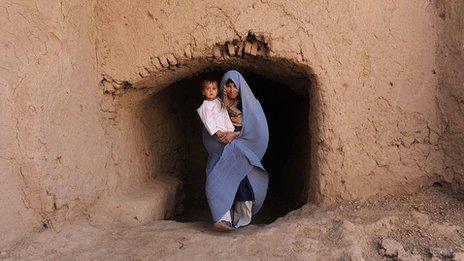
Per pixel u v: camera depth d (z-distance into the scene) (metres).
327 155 4.42
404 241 3.82
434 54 4.43
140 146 5.15
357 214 4.18
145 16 4.41
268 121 7.43
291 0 4.31
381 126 4.43
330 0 4.32
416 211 4.16
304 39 4.34
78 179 4.08
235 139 4.27
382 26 4.36
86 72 4.27
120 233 4.08
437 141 4.46
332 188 4.44
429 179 4.49
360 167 4.43
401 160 4.46
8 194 3.47
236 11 4.35
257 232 3.92
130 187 4.86
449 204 4.32
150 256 3.66
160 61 4.46
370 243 3.83
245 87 4.18
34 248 3.58
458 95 4.34
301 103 6.14
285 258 3.58
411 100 4.43
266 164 7.42
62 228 3.90
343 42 4.36
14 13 3.51
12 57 3.48
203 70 4.88
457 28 4.34
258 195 4.36
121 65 4.48
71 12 4.04
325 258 3.57
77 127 4.09
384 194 4.48
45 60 3.72
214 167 4.26
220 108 4.29
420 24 4.39
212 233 4.15
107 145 4.54
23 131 3.55
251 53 4.48
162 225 4.34
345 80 4.38
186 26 4.39
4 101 3.42
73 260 3.58
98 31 4.46
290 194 6.26
